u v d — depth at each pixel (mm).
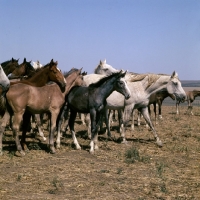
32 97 8453
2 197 5660
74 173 7215
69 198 5691
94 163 8172
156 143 10789
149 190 6199
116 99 10711
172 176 7184
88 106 9344
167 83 10695
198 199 5785
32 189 6113
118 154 9188
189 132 13664
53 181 6449
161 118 18391
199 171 7668
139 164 8211
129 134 13000
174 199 5766
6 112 8523
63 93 9195
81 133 12891
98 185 6430
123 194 5957
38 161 8188
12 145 9984
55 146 10039
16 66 12875
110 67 13406
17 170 7312
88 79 11414
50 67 9031
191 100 21734
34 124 12125
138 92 10516
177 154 9500
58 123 9789
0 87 8492
